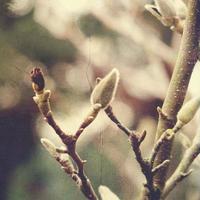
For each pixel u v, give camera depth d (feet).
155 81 4.62
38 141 5.46
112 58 5.03
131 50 5.05
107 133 4.87
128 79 4.73
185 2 1.94
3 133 5.30
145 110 4.65
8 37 4.53
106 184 4.76
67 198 5.81
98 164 4.91
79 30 4.97
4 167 5.65
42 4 4.71
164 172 1.85
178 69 1.87
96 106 1.73
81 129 1.75
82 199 5.84
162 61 4.56
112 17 4.78
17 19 4.56
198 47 1.87
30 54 4.71
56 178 5.82
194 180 3.65
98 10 4.80
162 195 1.85
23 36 4.60
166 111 1.86
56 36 4.84
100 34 5.00
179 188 3.94
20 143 5.48
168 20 1.93
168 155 1.86
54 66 4.98
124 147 4.83
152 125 4.66
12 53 4.56
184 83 1.87
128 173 4.57
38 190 5.78
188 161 1.86
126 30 4.72
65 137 1.74
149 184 1.80
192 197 3.67
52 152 1.78
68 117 4.76
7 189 5.74
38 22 4.73
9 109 4.98
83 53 4.99
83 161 1.77
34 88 1.70
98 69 5.00
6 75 4.56
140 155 1.75
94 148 5.02
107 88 1.73
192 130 2.95
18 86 4.70
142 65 4.94
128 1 4.81
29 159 5.66
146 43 4.63
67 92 4.96
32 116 5.12
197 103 1.75
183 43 1.88
